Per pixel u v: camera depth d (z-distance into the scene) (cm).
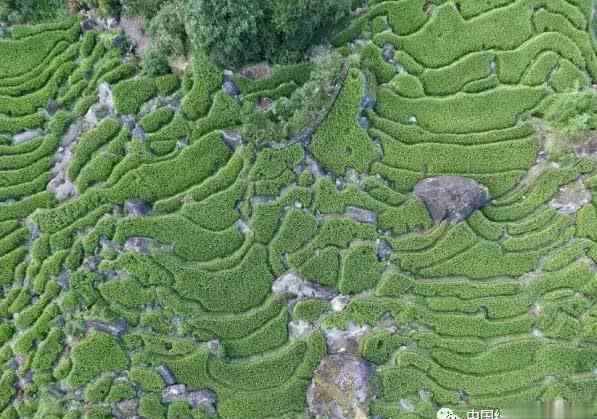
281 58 1741
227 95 1748
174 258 1680
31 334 1645
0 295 1698
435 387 1609
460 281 1670
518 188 1720
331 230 1697
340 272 1683
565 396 1593
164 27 1725
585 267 1661
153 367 1616
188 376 1617
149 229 1692
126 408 1596
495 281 1675
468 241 1688
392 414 1599
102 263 1673
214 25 1592
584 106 1680
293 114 1694
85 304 1656
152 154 1748
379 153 1738
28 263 1708
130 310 1656
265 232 1698
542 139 1736
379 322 1656
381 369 1628
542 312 1644
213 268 1681
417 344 1638
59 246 1695
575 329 1633
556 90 1769
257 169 1716
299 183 1716
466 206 1666
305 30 1658
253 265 1684
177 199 1717
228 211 1708
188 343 1633
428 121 1759
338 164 1730
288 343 1653
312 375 1622
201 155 1736
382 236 1700
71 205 1716
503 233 1702
